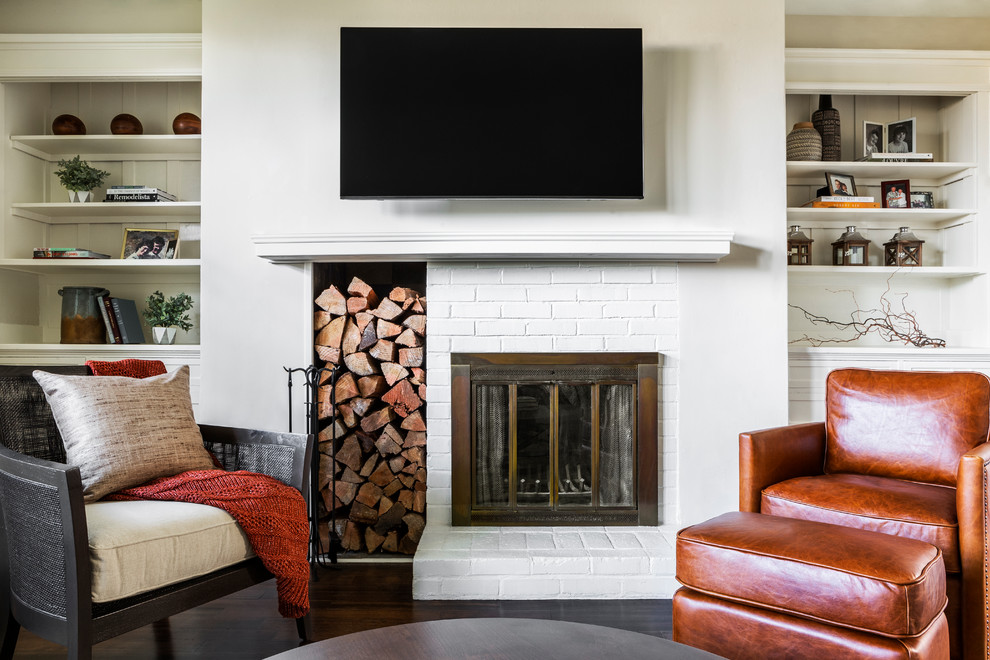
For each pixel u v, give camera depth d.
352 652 1.13
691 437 2.85
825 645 1.49
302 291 2.88
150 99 3.57
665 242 2.64
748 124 2.88
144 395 2.09
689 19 2.88
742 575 1.62
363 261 2.85
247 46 2.88
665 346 2.86
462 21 2.87
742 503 2.24
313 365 2.89
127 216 3.57
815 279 3.62
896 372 2.44
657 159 2.87
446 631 1.23
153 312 3.33
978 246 3.36
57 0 3.30
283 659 1.11
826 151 3.47
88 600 1.51
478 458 2.86
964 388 2.26
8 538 1.73
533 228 2.86
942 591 1.56
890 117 3.66
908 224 3.67
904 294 3.64
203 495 1.89
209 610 2.33
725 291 2.87
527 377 2.84
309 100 2.87
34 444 2.02
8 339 3.30
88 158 3.57
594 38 2.76
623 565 2.45
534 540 2.63
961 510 1.79
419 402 2.90
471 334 2.87
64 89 3.58
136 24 3.30
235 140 2.87
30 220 3.43
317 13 2.88
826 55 3.29
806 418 3.17
